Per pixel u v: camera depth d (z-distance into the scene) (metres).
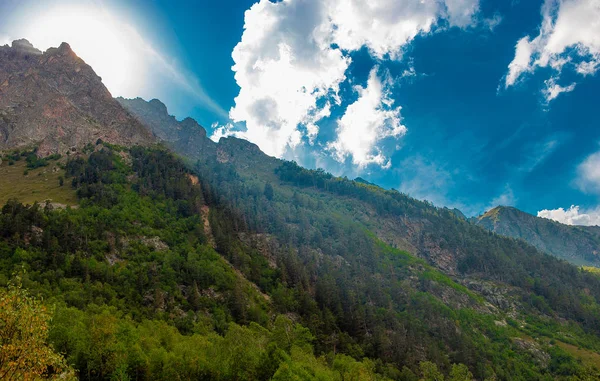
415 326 183.25
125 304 120.19
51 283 115.69
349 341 145.38
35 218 144.50
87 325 85.56
